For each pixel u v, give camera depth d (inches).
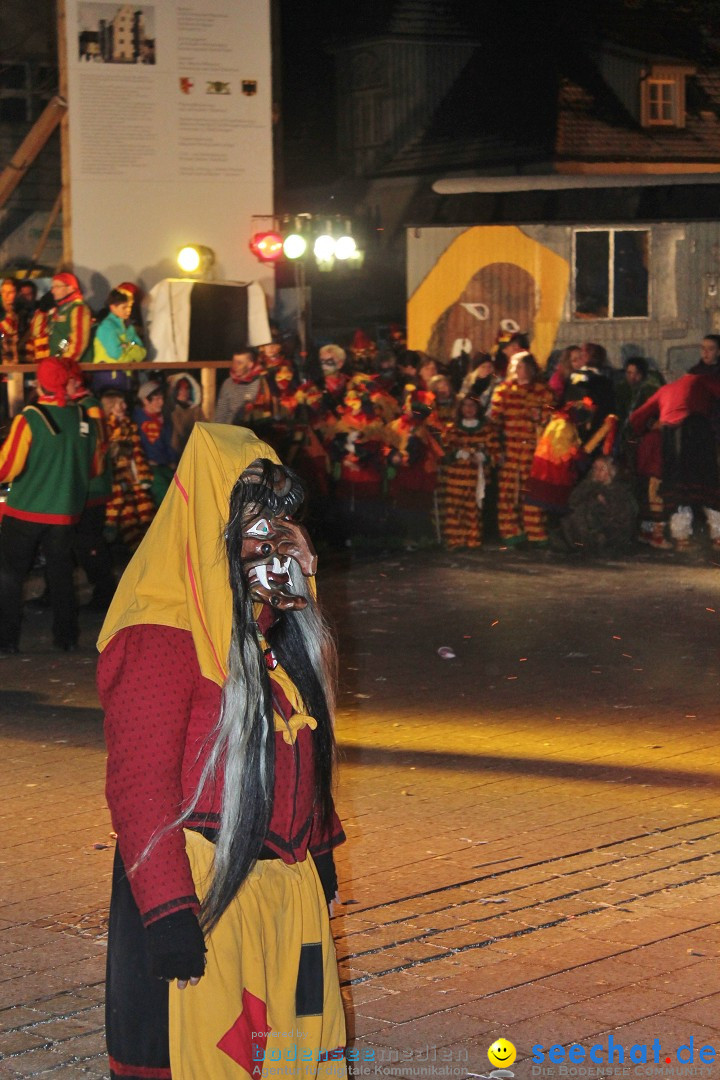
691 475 534.6
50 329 485.4
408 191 1163.3
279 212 619.8
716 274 607.2
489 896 196.9
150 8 567.5
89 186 568.1
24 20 671.1
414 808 238.5
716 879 203.2
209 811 103.7
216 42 578.2
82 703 321.7
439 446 534.6
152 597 104.3
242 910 104.5
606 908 191.9
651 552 532.4
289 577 107.3
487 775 258.8
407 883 202.4
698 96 1139.9
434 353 601.6
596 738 285.4
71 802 246.5
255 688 104.0
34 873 210.4
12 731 297.1
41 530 369.1
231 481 105.0
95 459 395.5
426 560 514.9
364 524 532.7
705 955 175.5
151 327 528.7
